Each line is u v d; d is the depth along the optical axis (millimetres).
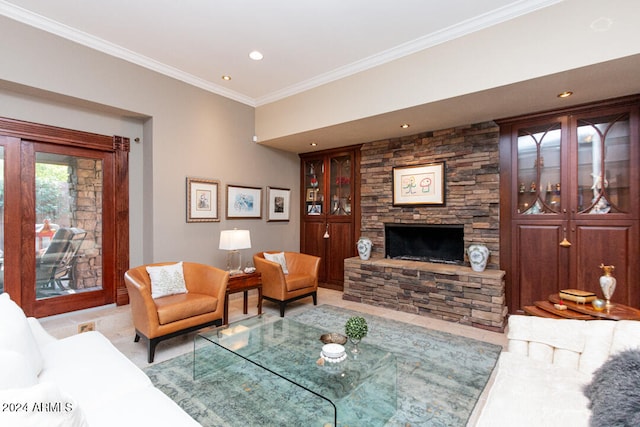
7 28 2715
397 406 2004
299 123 4332
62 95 3049
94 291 3514
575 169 3289
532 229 3525
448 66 3047
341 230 5207
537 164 3512
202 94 4219
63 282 3320
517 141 3629
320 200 5527
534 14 2607
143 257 3879
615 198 3117
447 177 4098
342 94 3859
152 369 2500
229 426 1855
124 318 3385
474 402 2057
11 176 2986
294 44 3248
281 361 2088
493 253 3748
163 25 2934
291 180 5605
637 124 2984
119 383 1521
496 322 3344
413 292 3953
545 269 3443
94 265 3527
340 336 2381
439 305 3740
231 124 4582
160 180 3783
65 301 3316
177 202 3951
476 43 2885
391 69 3434
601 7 2354
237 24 2904
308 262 4434
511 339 1864
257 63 3664
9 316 1548
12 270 2998
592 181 3223
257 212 4973
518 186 3625
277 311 4039
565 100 3117
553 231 3406
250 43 3234
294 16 2775
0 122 2900
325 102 4031
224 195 4496
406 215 4469
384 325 3502
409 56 3299
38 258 3162
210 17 2801
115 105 3383
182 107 3998
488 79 2822
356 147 5016
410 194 4414
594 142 3217
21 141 3039
